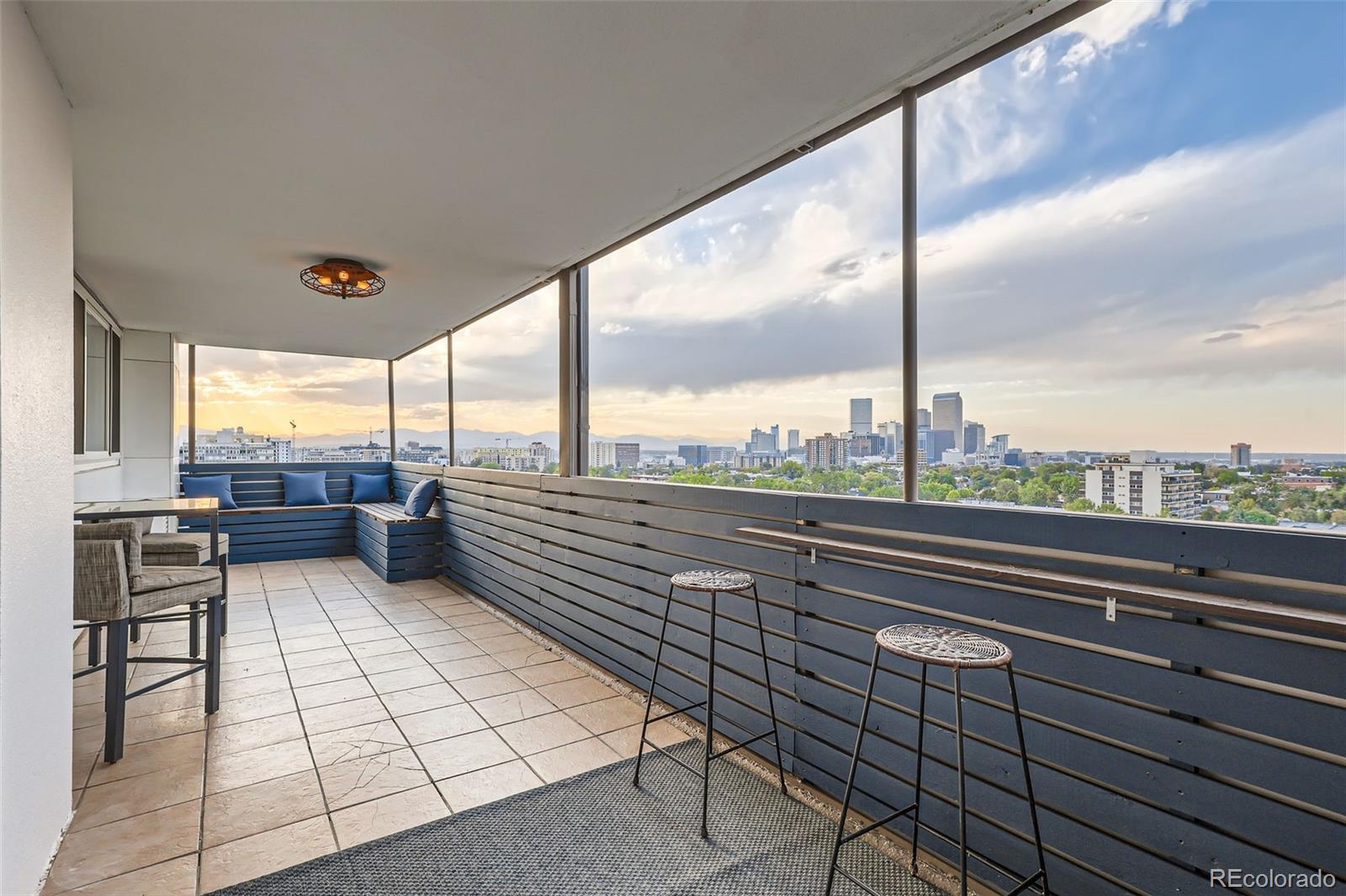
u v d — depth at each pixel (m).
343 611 5.21
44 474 1.98
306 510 7.64
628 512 3.62
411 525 6.40
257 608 5.28
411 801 2.39
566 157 2.84
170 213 3.44
